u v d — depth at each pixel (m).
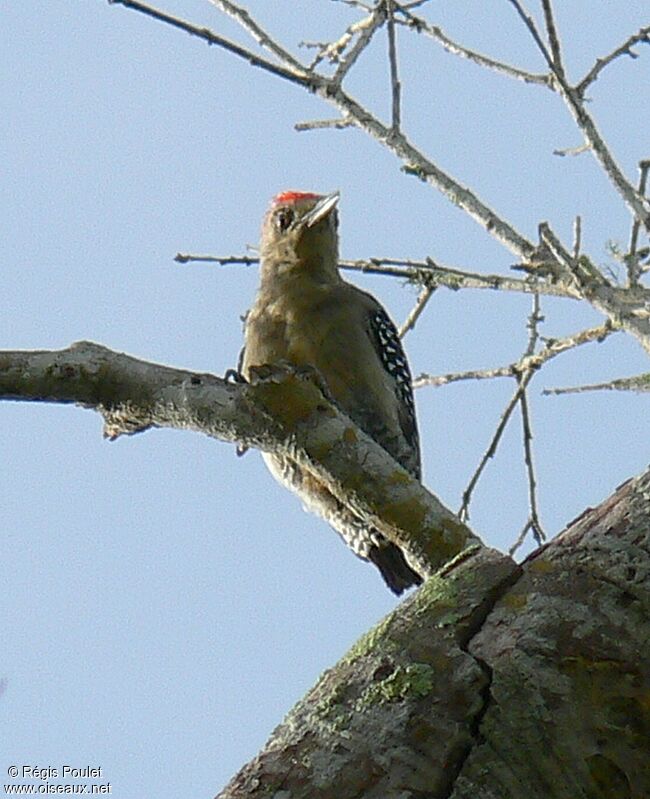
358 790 5.10
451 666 5.32
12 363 7.50
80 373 7.55
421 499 7.47
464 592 5.55
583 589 5.43
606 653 5.27
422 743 5.17
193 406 7.68
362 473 7.57
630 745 5.17
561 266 11.01
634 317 10.62
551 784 5.12
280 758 5.25
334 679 5.45
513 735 5.17
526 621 5.39
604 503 5.79
